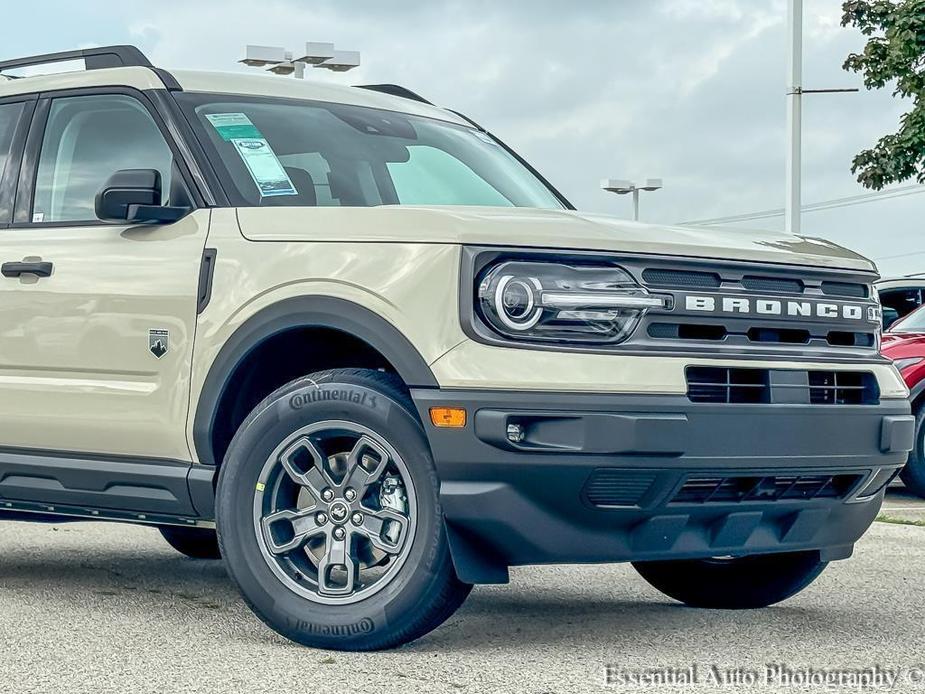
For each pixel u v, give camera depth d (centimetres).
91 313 530
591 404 439
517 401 440
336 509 473
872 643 497
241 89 571
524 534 445
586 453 438
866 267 522
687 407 447
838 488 503
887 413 503
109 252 533
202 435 502
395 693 410
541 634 508
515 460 439
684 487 459
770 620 545
